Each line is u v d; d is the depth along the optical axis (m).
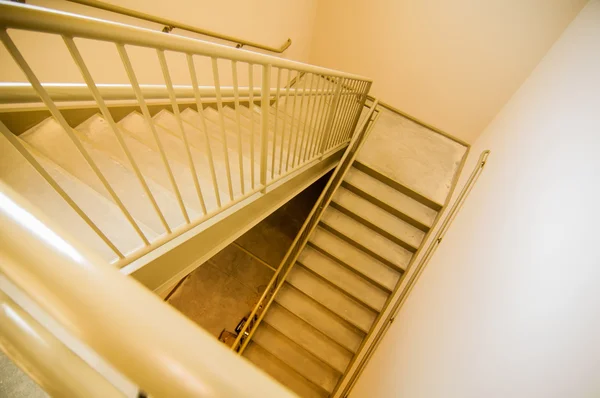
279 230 4.57
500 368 0.97
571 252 0.93
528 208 1.40
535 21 2.76
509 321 1.06
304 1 3.50
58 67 1.57
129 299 0.24
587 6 2.32
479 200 2.15
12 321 0.32
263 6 2.90
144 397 0.30
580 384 0.66
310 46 4.19
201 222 1.14
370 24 3.62
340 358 2.62
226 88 0.99
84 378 0.30
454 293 1.66
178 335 0.23
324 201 3.05
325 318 2.73
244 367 0.24
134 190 1.24
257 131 2.34
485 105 3.43
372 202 3.03
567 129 1.45
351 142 2.82
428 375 1.42
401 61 3.67
